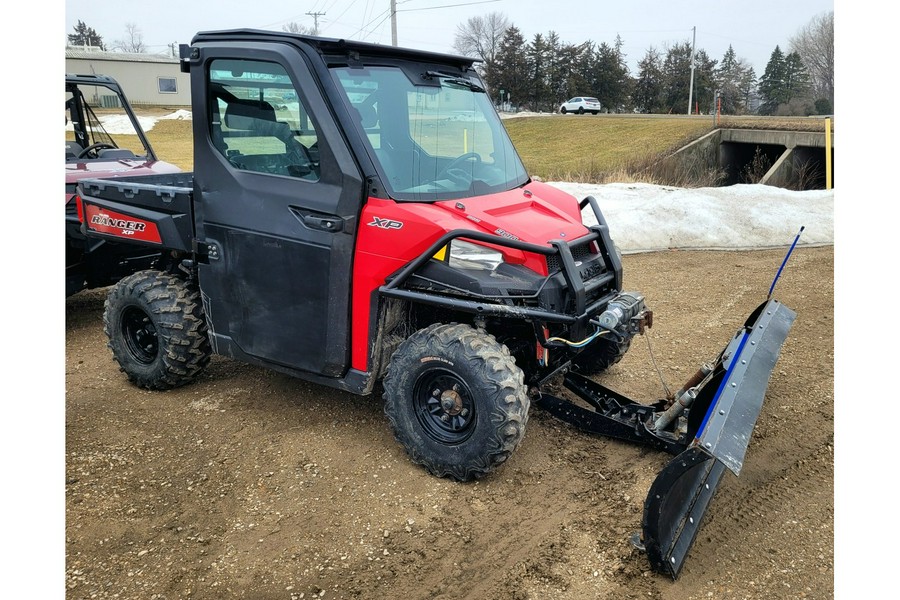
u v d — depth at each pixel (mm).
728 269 7898
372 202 3455
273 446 3918
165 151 19594
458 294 3361
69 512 3283
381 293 3457
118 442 3977
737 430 2900
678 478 2674
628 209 9805
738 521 3180
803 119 29266
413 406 3547
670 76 73438
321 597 2727
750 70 78500
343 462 3734
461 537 3092
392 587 2781
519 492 3441
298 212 3633
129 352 4695
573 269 3471
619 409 3930
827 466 3625
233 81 3762
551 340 3457
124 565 2930
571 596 2717
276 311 3854
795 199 10438
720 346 5414
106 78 7164
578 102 49781
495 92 69375
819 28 63594
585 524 3170
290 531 3152
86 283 5898
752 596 2695
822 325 5863
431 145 3814
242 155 3832
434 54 4027
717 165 27406
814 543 3000
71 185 5660
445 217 3402
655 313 6297
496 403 3229
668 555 2758
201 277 4164
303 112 3539
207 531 3160
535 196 4121
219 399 4551
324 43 3527
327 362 3713
